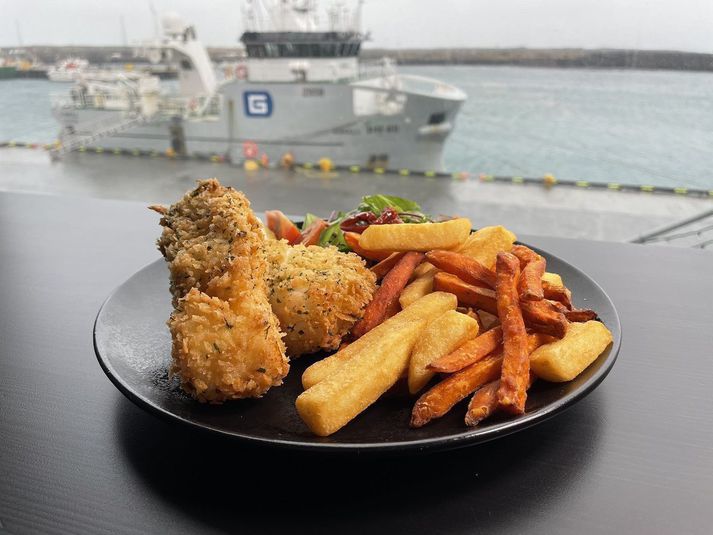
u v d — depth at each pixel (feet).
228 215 0.82
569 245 1.52
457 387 0.74
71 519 0.65
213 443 0.77
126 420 0.82
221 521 0.64
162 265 1.18
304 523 0.64
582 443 0.76
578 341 0.80
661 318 1.11
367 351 0.77
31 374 0.94
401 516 0.65
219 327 0.74
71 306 1.20
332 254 1.04
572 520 0.64
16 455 0.75
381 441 0.68
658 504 0.66
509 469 0.71
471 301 0.93
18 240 1.60
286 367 0.79
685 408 0.83
